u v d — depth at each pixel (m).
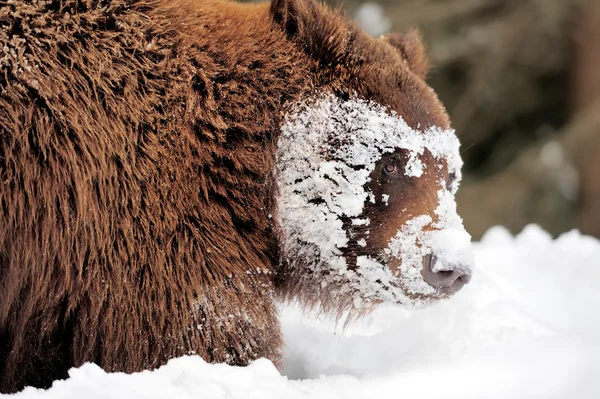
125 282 5.41
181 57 5.79
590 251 9.21
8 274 5.35
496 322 6.64
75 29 5.50
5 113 5.18
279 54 6.12
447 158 6.27
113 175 5.41
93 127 5.39
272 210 6.06
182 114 5.67
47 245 5.32
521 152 22.09
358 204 5.97
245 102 5.94
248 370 5.09
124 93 5.51
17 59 5.26
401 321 7.13
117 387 4.65
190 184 5.63
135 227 5.44
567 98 22.56
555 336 6.05
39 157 5.26
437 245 5.85
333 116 6.02
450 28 22.09
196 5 6.12
